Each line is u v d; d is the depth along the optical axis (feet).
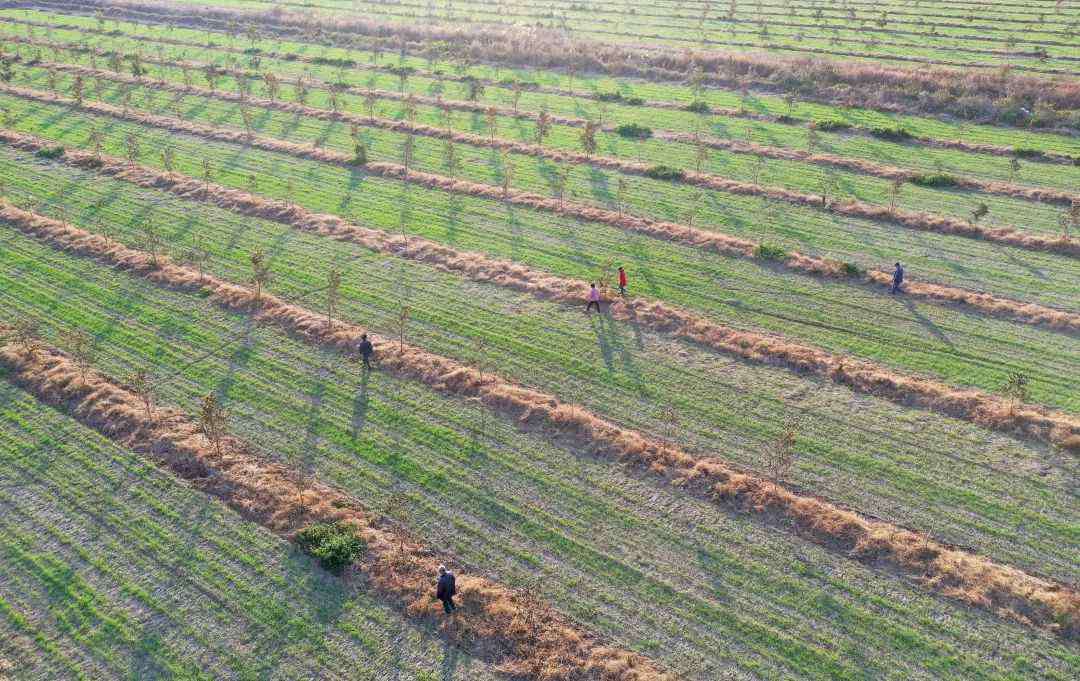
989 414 108.47
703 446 104.63
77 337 117.19
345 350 123.75
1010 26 312.50
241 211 169.78
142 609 82.07
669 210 170.19
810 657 76.95
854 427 107.86
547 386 116.37
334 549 86.99
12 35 320.91
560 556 88.33
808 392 115.03
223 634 79.51
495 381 116.16
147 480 98.53
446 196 177.99
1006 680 74.38
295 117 228.22
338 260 150.71
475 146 206.49
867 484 98.02
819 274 144.87
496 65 285.02
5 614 81.51
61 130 218.18
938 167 190.08
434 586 84.17
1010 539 89.71
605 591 84.17
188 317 132.67
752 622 80.59
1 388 115.44
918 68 260.21
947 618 80.64
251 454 102.63
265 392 114.52
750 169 190.70
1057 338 126.00
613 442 103.91
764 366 120.67
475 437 106.11
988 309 133.08
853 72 250.98
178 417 108.58
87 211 170.50
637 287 141.79
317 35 326.85
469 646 78.28
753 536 90.63
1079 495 95.61
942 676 74.90
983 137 209.26
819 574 85.87
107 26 344.69
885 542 88.33
